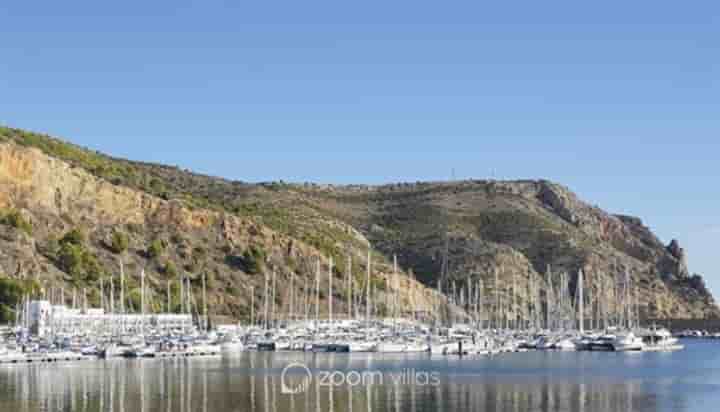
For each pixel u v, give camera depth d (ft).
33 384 379.14
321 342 590.14
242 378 405.39
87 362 485.15
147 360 503.20
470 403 342.64
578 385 405.39
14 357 477.36
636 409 336.90
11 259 642.63
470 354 583.58
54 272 655.76
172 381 392.68
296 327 650.84
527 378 431.43
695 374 471.62
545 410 331.16
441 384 396.98
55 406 323.16
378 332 626.64
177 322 622.54
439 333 633.20
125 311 634.43
